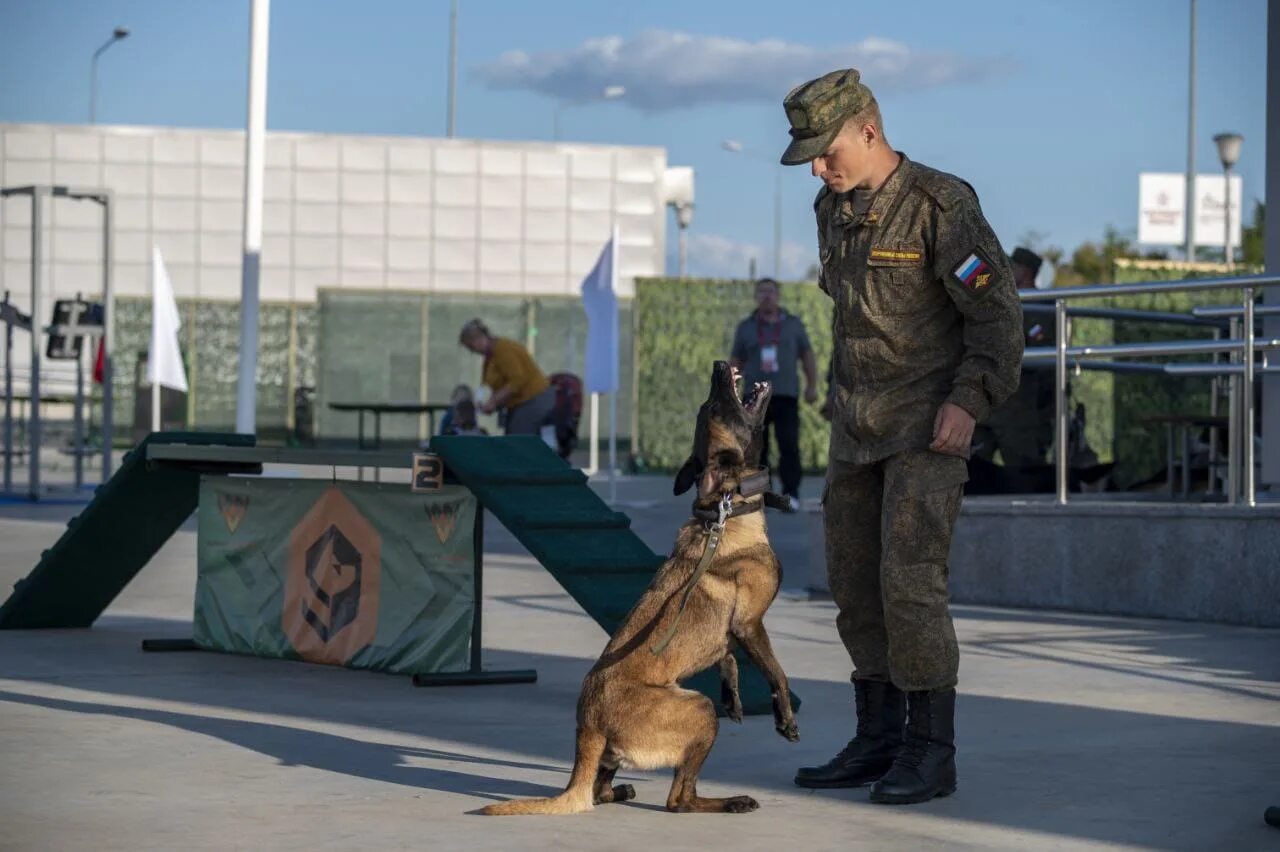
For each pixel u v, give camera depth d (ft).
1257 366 27.61
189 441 25.11
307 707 19.72
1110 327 58.49
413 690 21.15
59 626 27.50
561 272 116.37
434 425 87.04
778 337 50.72
